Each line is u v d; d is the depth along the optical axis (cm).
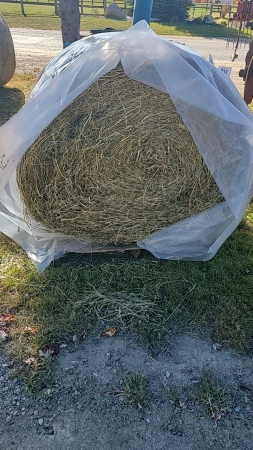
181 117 287
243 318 287
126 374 248
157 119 287
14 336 267
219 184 300
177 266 333
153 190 304
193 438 214
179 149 294
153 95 284
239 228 392
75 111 284
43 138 288
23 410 225
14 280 313
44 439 211
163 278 320
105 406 229
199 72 288
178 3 2177
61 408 227
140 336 273
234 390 240
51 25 1734
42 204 310
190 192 309
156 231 324
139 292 308
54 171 295
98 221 313
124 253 350
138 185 300
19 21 1791
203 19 2130
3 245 353
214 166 295
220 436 216
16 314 285
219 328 279
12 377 241
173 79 276
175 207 312
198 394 235
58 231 325
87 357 258
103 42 284
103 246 341
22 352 256
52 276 317
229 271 332
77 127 286
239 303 300
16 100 725
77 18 866
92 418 222
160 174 299
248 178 299
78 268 329
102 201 304
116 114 284
